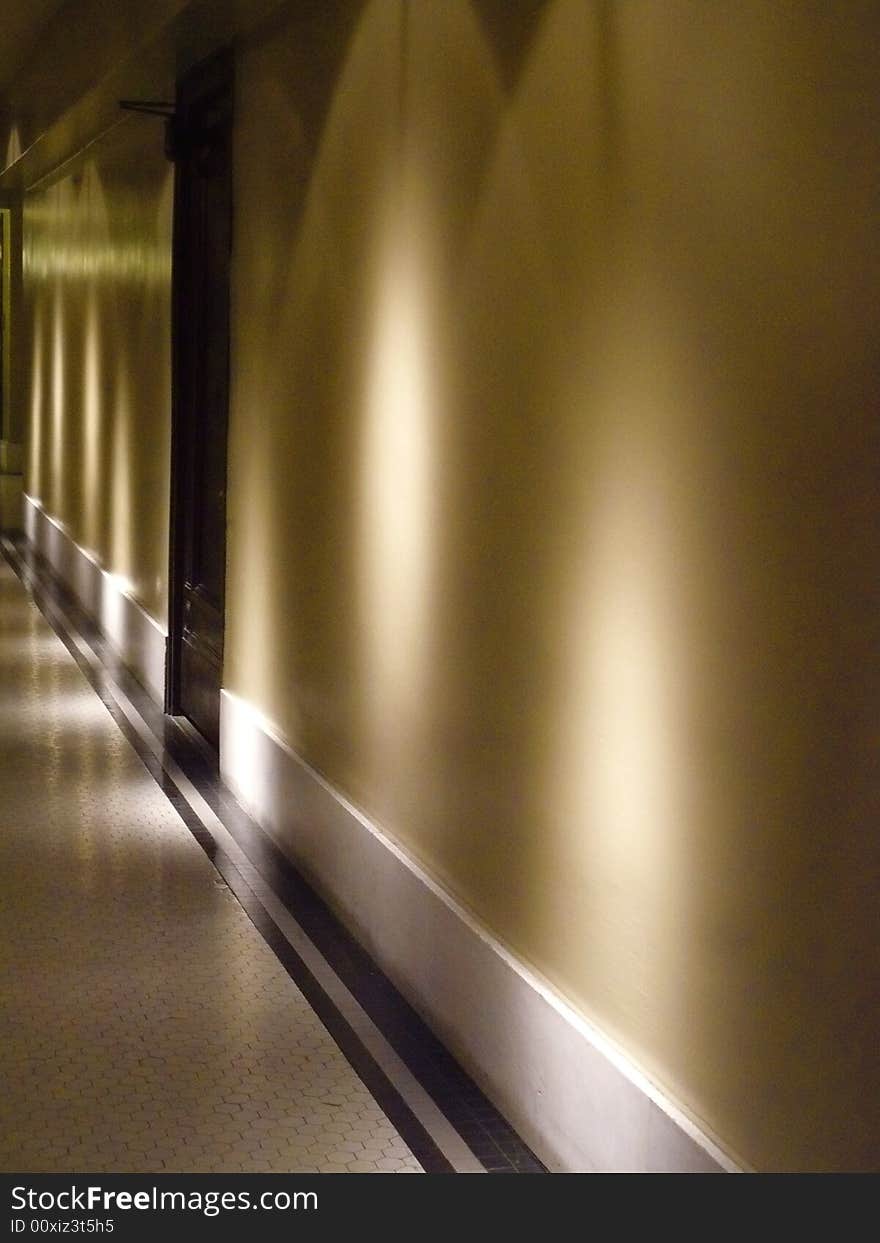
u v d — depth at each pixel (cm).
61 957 514
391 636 505
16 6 940
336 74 553
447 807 455
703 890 306
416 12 466
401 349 488
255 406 688
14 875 600
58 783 741
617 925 344
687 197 306
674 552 315
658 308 319
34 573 1470
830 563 261
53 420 1507
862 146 249
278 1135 390
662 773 322
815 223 263
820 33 261
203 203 827
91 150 1180
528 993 387
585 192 352
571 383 362
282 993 488
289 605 638
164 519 929
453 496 445
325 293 573
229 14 645
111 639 1126
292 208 618
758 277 281
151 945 527
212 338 817
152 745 824
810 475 266
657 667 324
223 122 766
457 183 436
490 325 413
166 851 637
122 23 755
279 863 625
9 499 1802
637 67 326
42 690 960
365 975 505
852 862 257
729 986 296
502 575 409
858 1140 256
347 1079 425
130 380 1052
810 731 268
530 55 382
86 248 1257
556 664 375
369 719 531
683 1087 315
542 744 384
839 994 261
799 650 271
